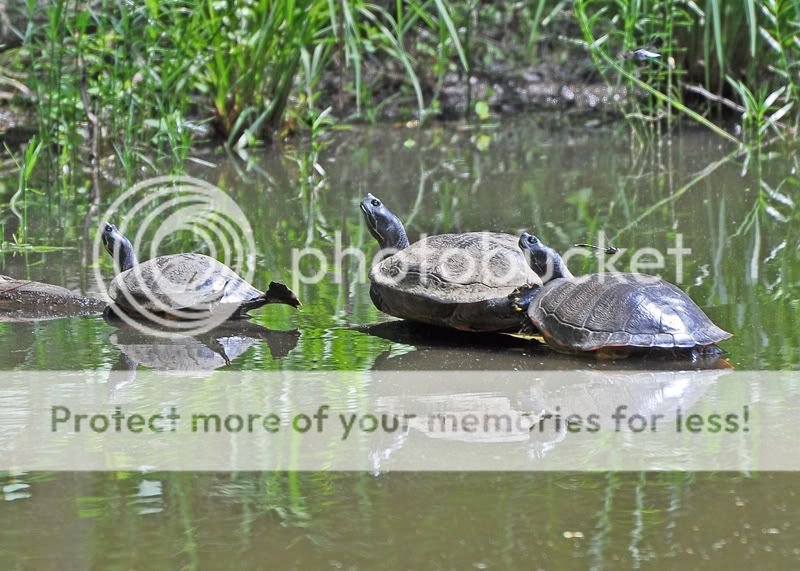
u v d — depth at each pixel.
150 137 16.11
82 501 5.57
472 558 4.91
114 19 15.32
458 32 20.50
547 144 16.86
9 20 18.00
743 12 17.55
